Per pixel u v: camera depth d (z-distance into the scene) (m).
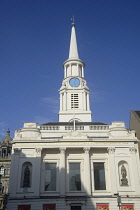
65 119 69.12
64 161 46.38
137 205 42.66
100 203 42.84
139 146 56.38
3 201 42.06
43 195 44.38
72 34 91.19
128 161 46.84
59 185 45.12
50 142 47.50
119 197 40.59
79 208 42.75
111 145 47.62
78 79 76.94
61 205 42.47
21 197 43.44
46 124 56.53
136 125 60.50
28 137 48.28
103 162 47.75
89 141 47.59
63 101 73.81
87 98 74.75
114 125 50.62
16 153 46.91
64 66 83.88
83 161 47.41
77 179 46.25
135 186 44.31
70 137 48.03
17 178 45.00
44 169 46.72
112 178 44.97
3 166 75.50
